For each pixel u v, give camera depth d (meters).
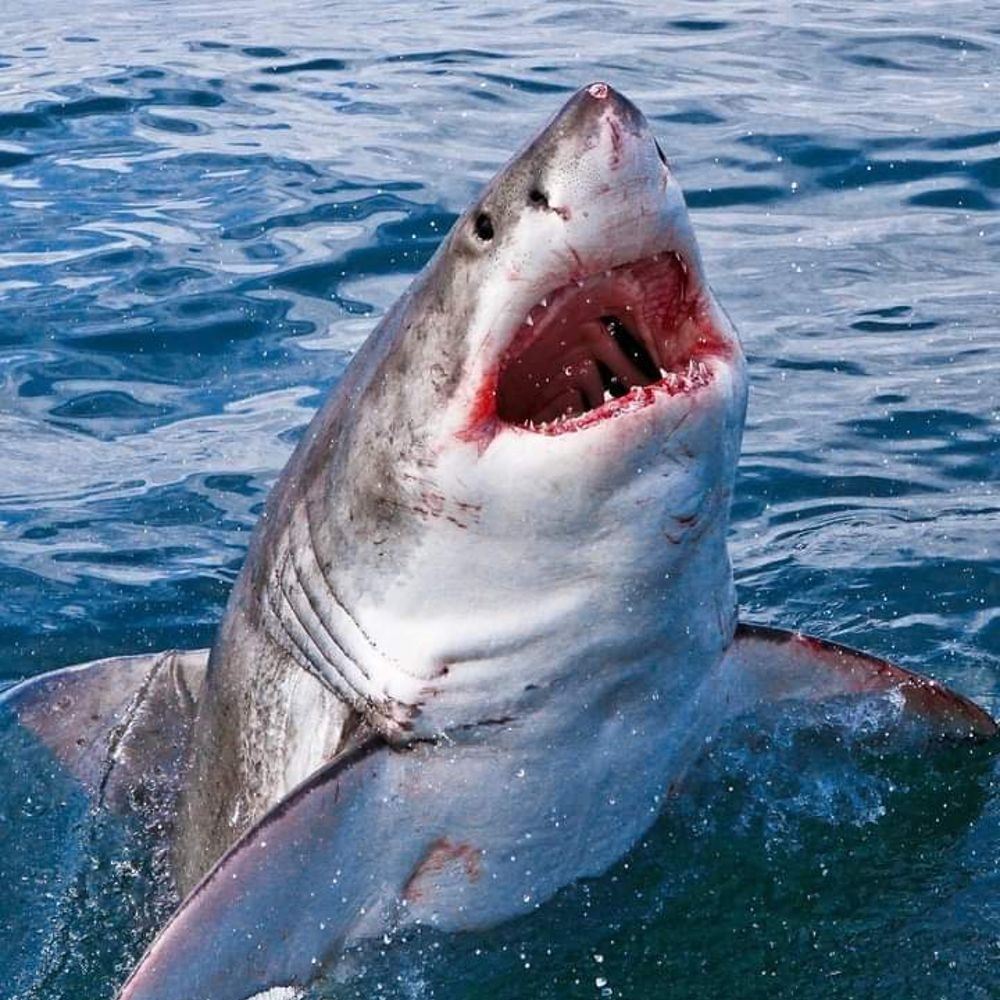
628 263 5.38
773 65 19.81
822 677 7.29
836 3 23.28
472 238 5.59
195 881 7.37
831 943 6.95
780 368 12.44
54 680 8.16
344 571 6.32
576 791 6.70
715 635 6.48
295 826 6.30
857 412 11.77
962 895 7.18
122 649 9.72
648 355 5.73
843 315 13.23
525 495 5.67
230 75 20.61
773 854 7.29
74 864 7.74
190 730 7.80
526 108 18.53
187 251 14.76
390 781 6.46
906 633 9.43
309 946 6.62
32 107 19.34
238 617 7.03
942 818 7.58
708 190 15.78
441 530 5.93
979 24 21.66
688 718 6.79
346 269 14.26
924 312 13.23
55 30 24.08
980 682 8.95
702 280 5.57
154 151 17.58
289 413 12.09
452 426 5.71
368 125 18.12
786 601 9.77
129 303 13.79
